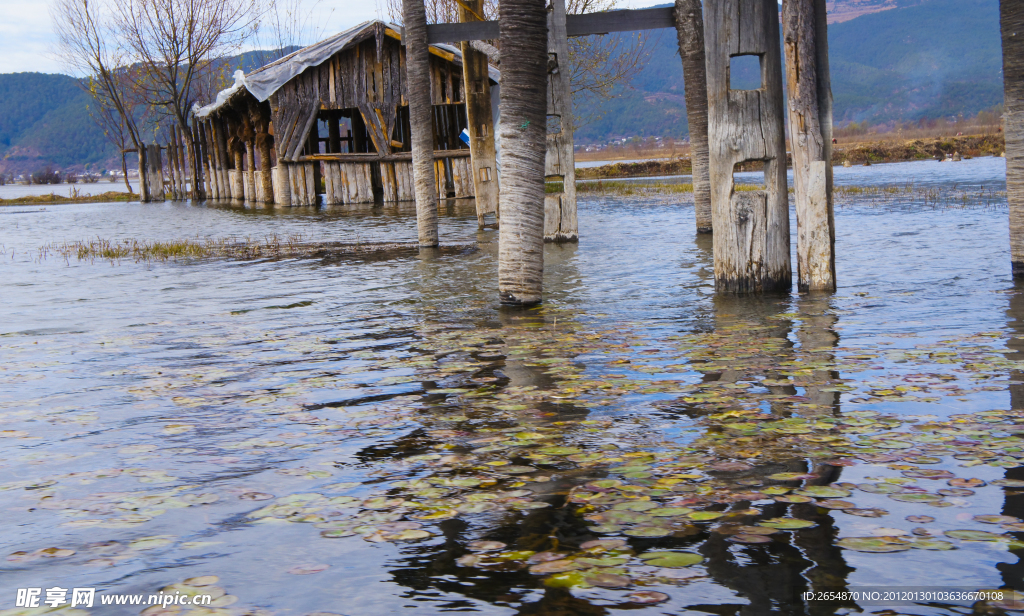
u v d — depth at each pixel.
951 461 3.03
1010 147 7.35
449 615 2.06
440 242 13.45
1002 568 2.19
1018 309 6.15
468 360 5.20
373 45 25.61
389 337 6.12
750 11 7.11
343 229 16.98
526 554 2.39
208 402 4.38
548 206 12.45
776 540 2.40
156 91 40.38
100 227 20.92
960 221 13.17
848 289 7.43
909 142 52.09
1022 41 7.09
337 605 2.13
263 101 27.55
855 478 2.89
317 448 3.52
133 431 3.87
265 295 8.65
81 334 6.65
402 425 3.82
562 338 5.81
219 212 25.84
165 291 9.20
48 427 3.97
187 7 38.81
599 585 2.18
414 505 2.82
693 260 10.02
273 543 2.55
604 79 28.95
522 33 6.95
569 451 3.33
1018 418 3.53
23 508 2.91
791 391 4.14
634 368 4.80
